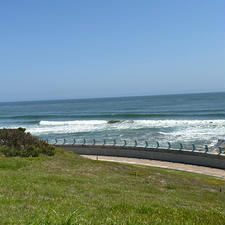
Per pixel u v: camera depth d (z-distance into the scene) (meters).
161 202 9.39
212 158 21.77
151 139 39.75
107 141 40.09
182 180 15.95
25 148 18.92
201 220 7.09
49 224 4.84
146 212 7.32
